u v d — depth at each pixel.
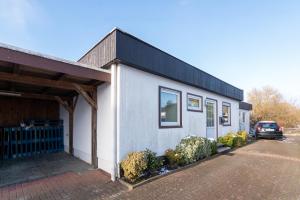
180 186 5.23
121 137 5.87
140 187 5.15
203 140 8.28
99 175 6.00
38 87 7.12
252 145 12.60
